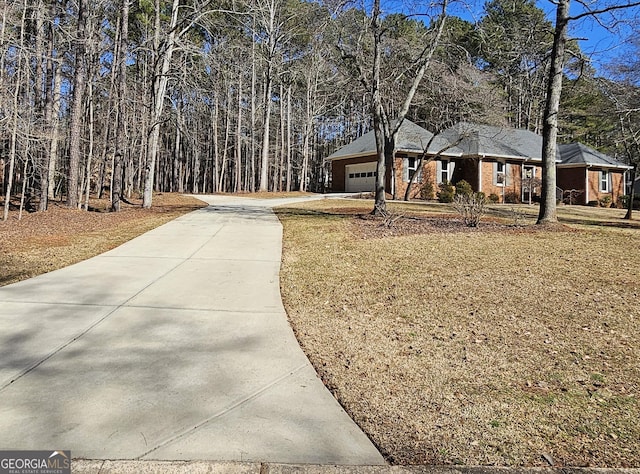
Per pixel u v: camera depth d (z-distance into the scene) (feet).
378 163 43.32
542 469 7.77
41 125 48.83
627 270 22.88
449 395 10.59
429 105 71.00
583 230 36.19
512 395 10.62
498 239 31.42
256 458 7.96
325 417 9.48
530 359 12.76
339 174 100.73
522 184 83.15
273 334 14.52
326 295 19.17
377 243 29.81
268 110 95.61
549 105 37.99
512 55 48.73
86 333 14.14
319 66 102.94
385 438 8.74
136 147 92.07
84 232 35.09
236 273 22.61
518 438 8.82
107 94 71.82
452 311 17.02
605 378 11.59
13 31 47.06
